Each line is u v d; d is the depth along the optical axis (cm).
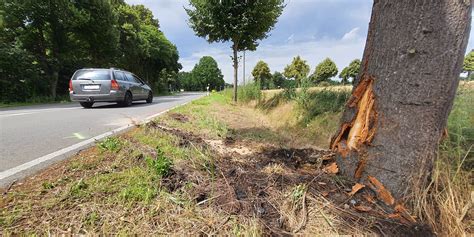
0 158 256
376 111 180
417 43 161
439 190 175
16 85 1291
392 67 171
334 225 154
